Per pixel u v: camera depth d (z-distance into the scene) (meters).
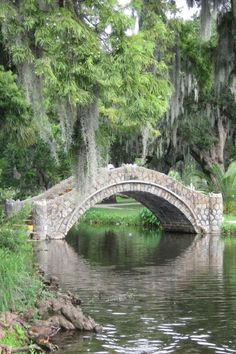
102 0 11.83
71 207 32.47
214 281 19.23
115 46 11.71
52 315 12.99
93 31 11.95
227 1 27.30
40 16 11.42
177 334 12.73
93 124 13.16
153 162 48.22
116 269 22.02
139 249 28.84
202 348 11.73
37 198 32.78
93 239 33.53
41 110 12.91
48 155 36.06
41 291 13.90
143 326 13.34
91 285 18.44
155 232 38.16
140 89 11.96
